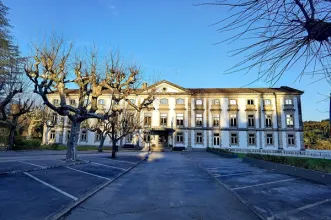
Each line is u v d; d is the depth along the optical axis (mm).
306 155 32625
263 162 16984
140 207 6371
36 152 27656
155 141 42344
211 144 41656
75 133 17094
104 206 6426
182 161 21859
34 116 38375
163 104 43094
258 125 41312
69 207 6047
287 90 42344
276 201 7281
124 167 15641
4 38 23125
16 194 7168
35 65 14594
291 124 40688
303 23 2291
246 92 42312
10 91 21844
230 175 13000
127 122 27109
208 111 42688
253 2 2363
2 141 29688
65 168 13625
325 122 48156
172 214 5812
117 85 18766
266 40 2449
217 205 6738
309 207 6648
